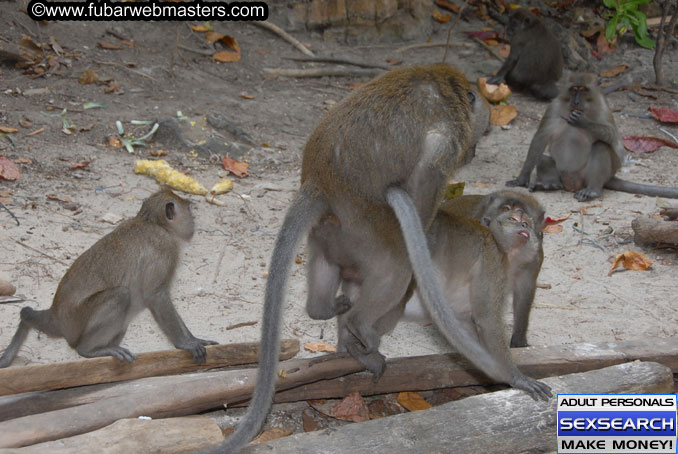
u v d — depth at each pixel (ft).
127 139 29.40
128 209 24.57
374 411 16.25
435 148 14.37
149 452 12.21
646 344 16.80
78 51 35.55
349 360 15.67
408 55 43.27
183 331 16.20
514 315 17.89
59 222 23.31
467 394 17.01
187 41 39.55
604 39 45.96
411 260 13.71
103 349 15.10
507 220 15.58
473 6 48.60
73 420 13.15
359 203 14.60
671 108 38.75
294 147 31.48
